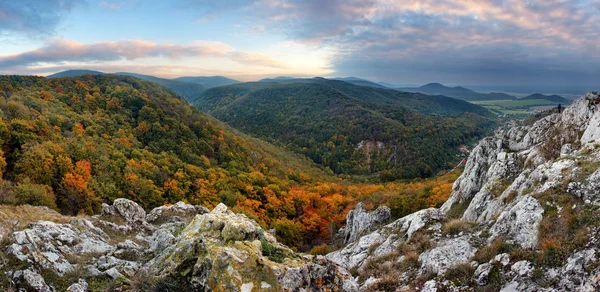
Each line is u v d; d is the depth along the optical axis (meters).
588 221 11.01
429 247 15.90
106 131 81.44
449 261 13.48
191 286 9.84
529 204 13.54
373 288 13.95
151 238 19.45
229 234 11.23
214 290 8.90
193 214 29.56
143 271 11.34
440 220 18.62
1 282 9.77
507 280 10.78
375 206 45.09
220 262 9.48
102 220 21.28
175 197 62.22
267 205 70.06
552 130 28.39
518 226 13.09
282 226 53.75
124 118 94.25
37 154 49.72
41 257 11.32
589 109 25.23
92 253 13.89
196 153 94.12
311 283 9.84
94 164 58.34
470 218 23.44
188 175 73.38
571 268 9.46
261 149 135.00
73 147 60.00
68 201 44.81
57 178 49.38
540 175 16.66
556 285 9.38
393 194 59.44
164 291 9.94
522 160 26.02
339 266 11.39
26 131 56.41
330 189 87.25
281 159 136.25
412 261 15.16
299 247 52.69
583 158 15.99
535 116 48.00
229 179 79.81
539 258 10.55
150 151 82.62
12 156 50.03
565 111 28.48
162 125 98.12
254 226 12.12
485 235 15.04
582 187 13.02
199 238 11.50
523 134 32.31
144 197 57.03
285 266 9.65
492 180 25.05
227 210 15.05
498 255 12.02
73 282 10.84
